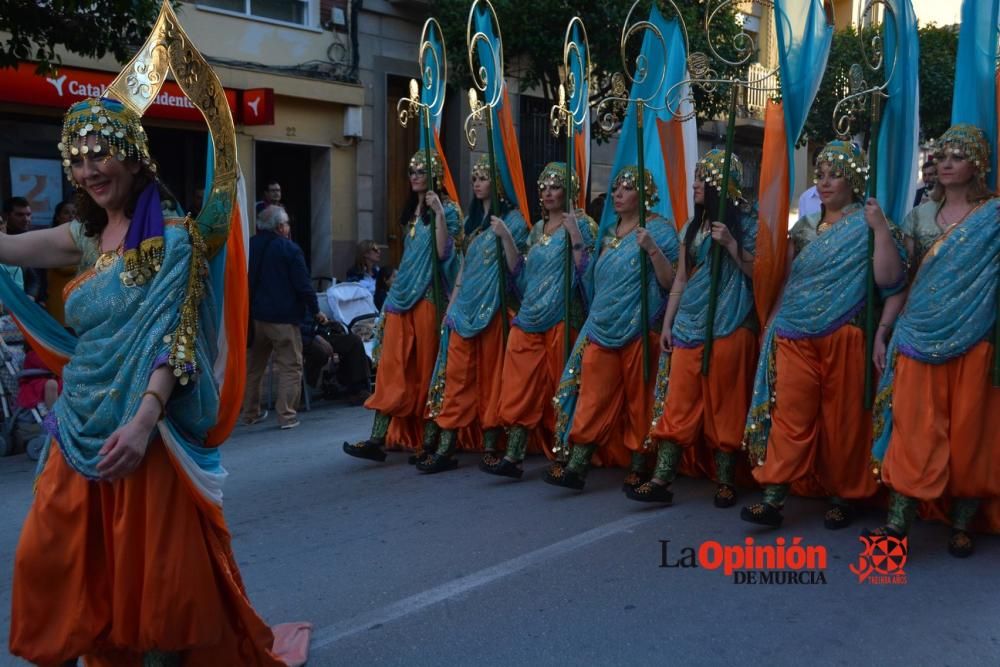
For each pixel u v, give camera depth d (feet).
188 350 8.77
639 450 17.51
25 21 25.22
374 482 19.40
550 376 18.58
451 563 14.19
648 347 17.28
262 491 19.04
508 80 46.39
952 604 12.14
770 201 15.23
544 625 11.81
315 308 26.16
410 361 20.67
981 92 14.11
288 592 13.29
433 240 20.24
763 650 10.96
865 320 14.61
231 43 39.60
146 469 8.77
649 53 18.95
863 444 14.88
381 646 11.36
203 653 9.30
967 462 13.33
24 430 24.68
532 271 18.74
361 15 44.06
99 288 8.78
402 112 20.81
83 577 8.86
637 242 17.13
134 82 9.42
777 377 14.89
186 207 39.42
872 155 14.71
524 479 19.11
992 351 13.28
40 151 35.29
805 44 15.01
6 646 11.78
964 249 13.25
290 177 43.80
